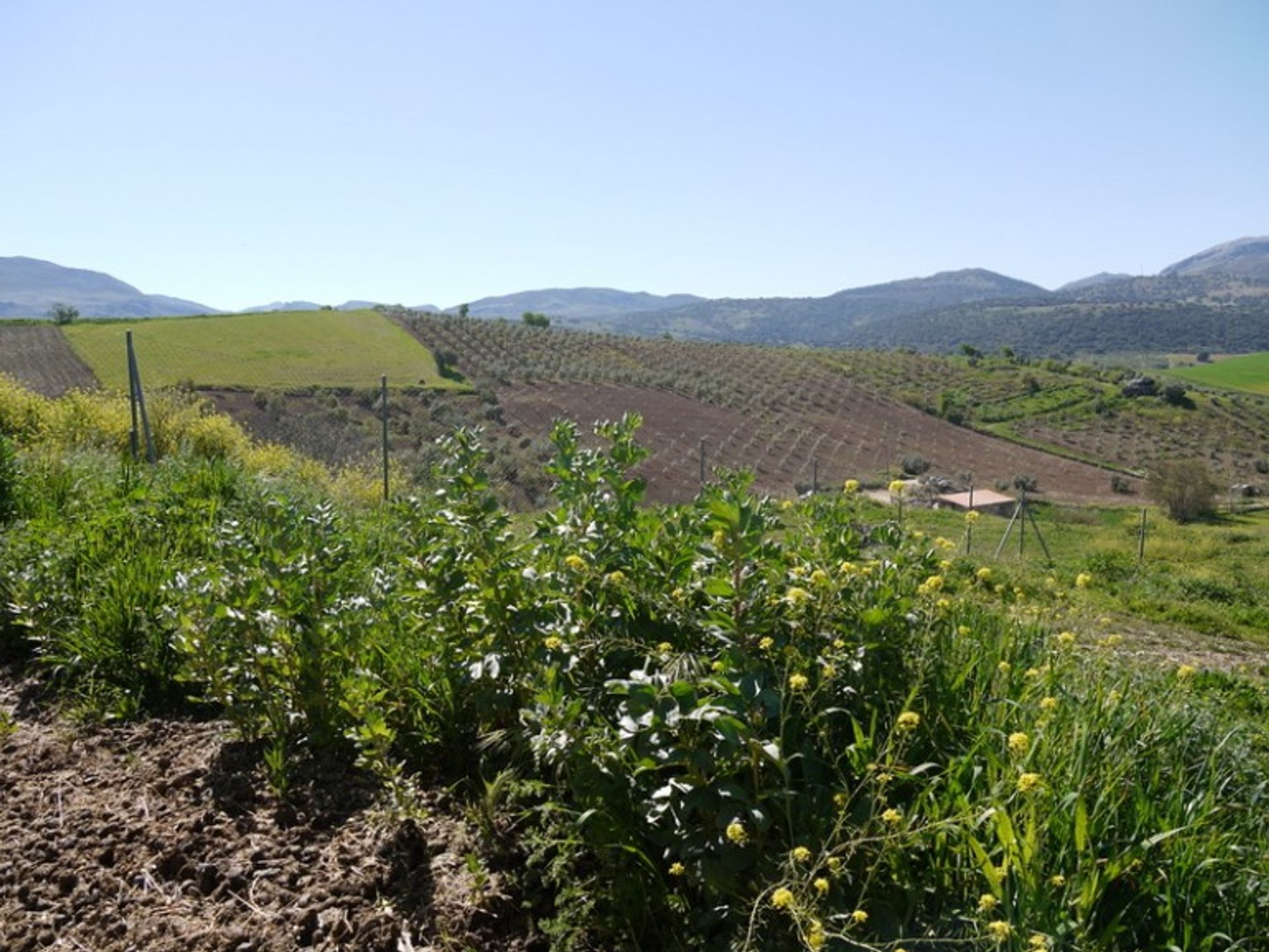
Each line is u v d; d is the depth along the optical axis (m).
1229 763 2.97
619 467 3.40
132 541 4.73
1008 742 2.43
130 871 2.54
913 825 2.35
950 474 51.50
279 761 2.98
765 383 68.88
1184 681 3.39
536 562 3.29
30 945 2.24
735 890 2.19
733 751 2.25
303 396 39.28
